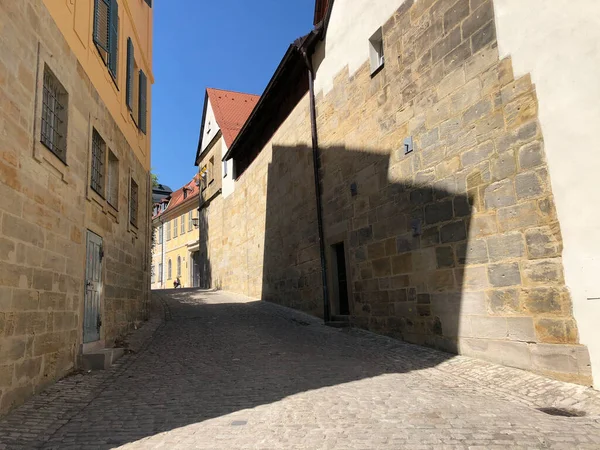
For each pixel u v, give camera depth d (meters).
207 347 9.16
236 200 21.91
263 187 18.09
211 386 6.26
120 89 10.53
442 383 6.23
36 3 5.93
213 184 26.25
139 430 4.55
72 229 7.05
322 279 12.45
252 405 5.30
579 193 5.81
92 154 8.53
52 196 6.31
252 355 8.34
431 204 8.41
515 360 6.52
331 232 12.10
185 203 37.75
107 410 5.23
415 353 8.05
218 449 4.00
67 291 6.80
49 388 5.99
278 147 16.48
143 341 9.87
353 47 11.36
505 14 7.00
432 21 8.60
